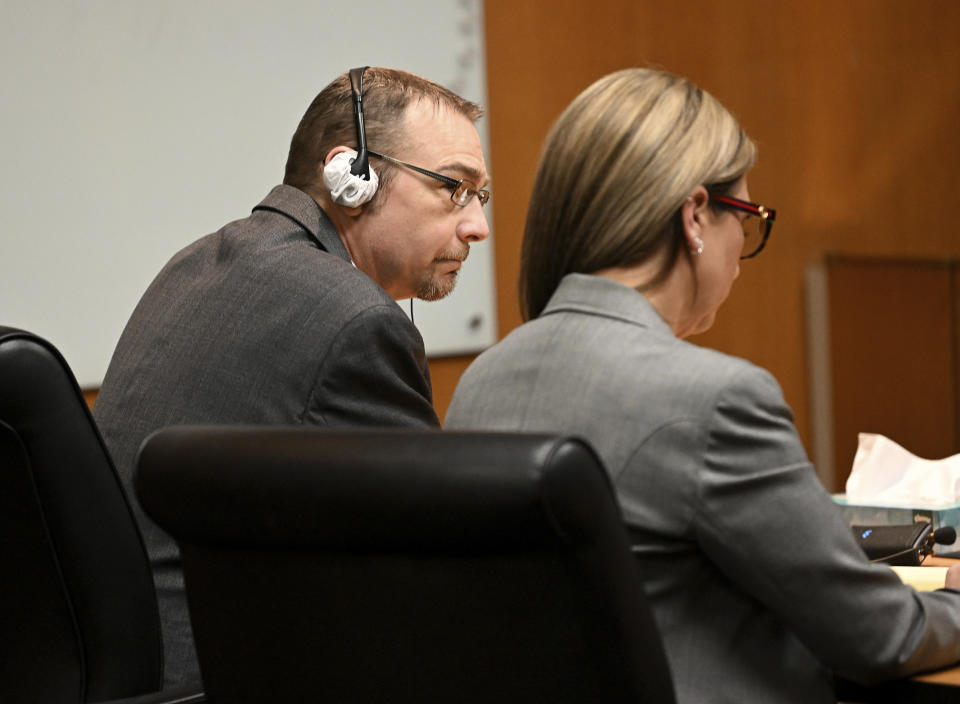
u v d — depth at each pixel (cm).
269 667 319
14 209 1047
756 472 353
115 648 455
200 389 519
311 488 288
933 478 623
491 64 1437
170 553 516
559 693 280
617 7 1570
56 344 1077
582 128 401
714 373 359
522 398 385
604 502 267
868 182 1869
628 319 383
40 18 1051
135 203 1116
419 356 535
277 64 1201
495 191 1439
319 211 588
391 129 602
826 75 1814
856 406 1852
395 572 287
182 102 1141
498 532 264
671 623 366
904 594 379
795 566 356
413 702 297
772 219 412
